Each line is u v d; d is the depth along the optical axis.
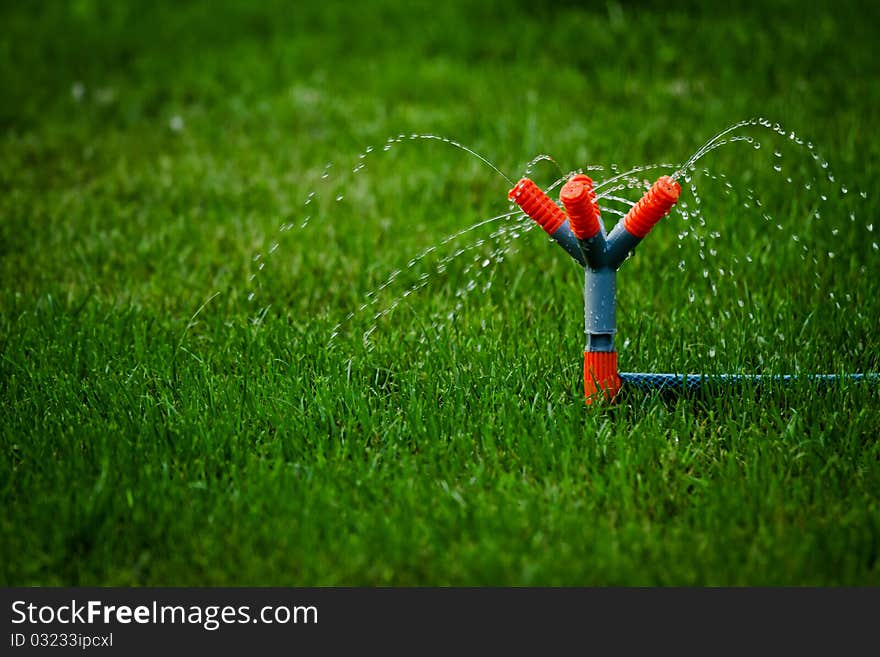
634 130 5.49
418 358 4.55
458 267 4.90
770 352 4.54
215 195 5.29
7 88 6.81
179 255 4.99
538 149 5.40
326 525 4.20
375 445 4.37
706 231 4.96
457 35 7.27
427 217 5.14
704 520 4.20
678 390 4.44
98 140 5.89
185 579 4.16
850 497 4.23
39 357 4.57
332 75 6.78
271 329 4.62
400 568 4.15
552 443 4.34
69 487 4.27
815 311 4.62
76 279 4.91
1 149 5.78
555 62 6.70
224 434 4.36
